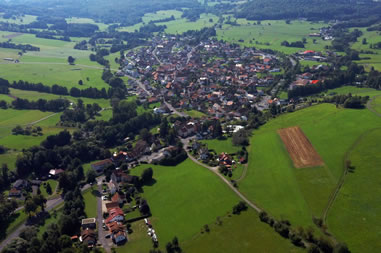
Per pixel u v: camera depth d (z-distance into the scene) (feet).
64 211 565.12
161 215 556.10
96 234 513.86
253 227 513.04
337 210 538.06
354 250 455.22
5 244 503.20
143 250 478.59
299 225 510.17
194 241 491.72
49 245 467.93
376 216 517.96
